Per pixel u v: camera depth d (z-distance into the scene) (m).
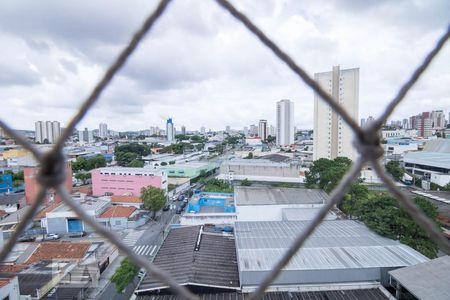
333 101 0.86
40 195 0.74
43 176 0.73
